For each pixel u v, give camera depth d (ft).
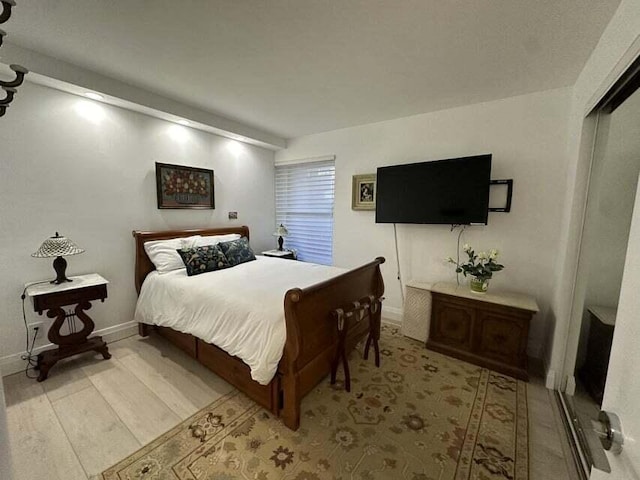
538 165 7.97
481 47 5.89
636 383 1.53
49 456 4.75
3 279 6.82
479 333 7.83
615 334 1.83
